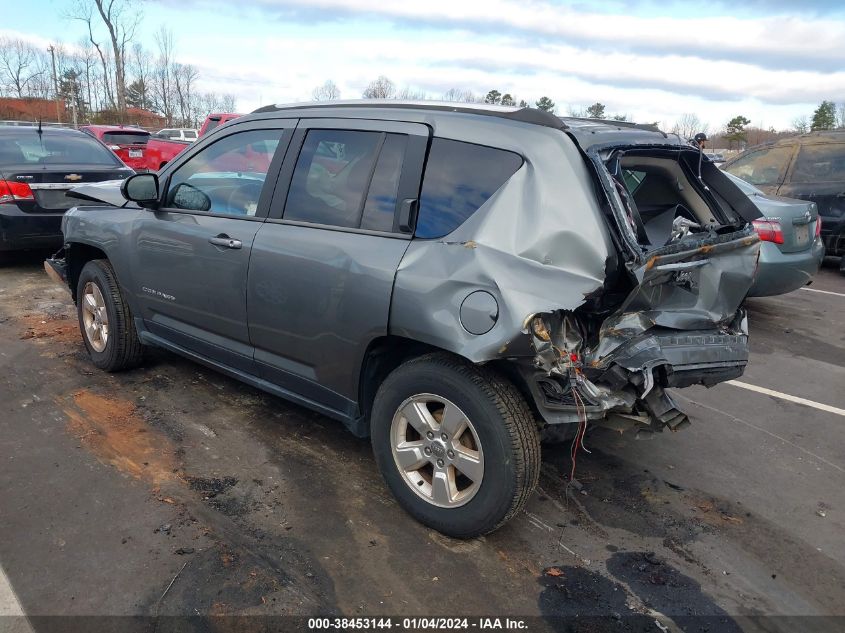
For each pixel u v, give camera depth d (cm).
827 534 322
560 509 331
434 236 286
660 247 293
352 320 304
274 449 374
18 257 850
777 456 402
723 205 354
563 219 263
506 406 270
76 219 474
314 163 341
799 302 805
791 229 645
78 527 294
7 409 408
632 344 277
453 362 282
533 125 283
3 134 775
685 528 321
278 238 338
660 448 405
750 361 579
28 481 329
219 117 1592
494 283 258
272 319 344
